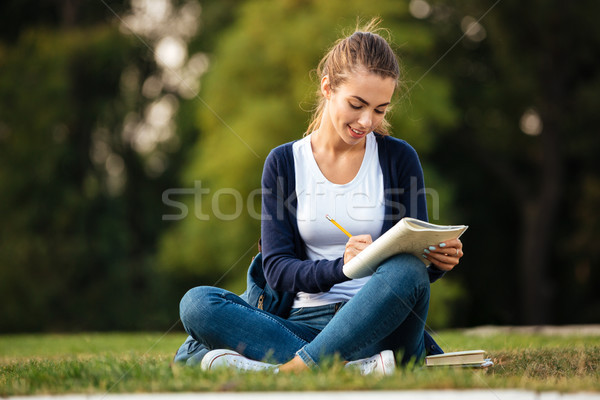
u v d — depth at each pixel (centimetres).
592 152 3503
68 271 3847
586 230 3509
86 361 754
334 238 669
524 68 3538
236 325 628
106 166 4212
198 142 3897
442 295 3084
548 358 773
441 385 505
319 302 663
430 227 589
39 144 3928
